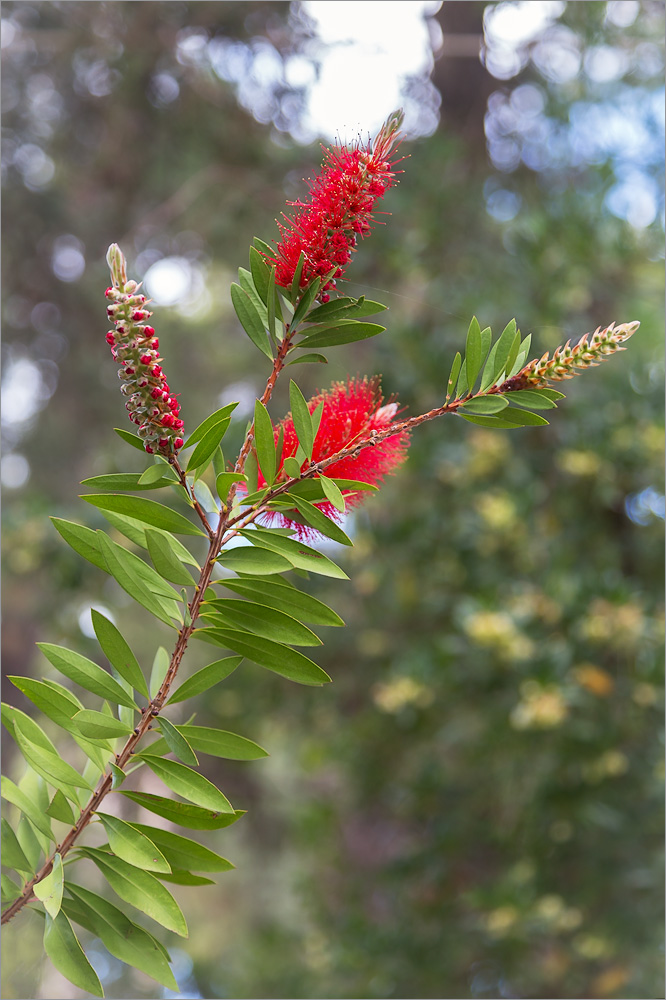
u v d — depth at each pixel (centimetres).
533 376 92
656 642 208
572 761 215
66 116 321
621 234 240
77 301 349
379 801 277
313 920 285
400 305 251
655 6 266
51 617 250
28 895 92
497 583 225
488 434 228
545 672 196
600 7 265
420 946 243
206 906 395
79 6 286
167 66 293
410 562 244
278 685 269
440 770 246
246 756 94
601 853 229
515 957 239
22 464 375
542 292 234
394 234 254
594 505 227
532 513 228
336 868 284
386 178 92
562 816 222
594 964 247
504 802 230
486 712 220
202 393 375
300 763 294
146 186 326
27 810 93
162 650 102
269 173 301
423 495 245
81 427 376
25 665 350
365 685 263
